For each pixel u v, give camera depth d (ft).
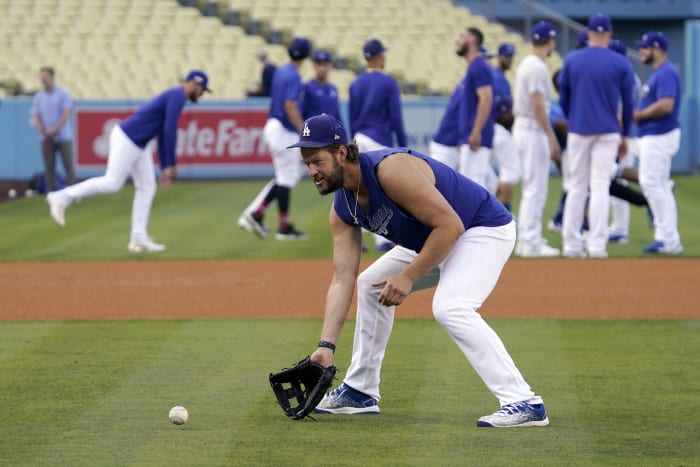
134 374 81.25
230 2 305.94
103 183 146.30
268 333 97.66
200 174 261.44
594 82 135.23
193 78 147.84
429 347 91.76
